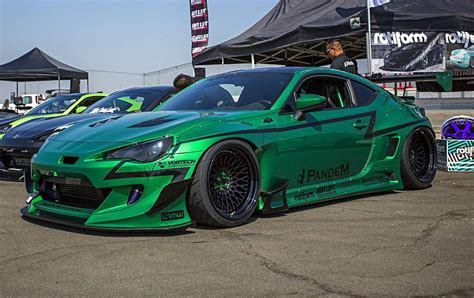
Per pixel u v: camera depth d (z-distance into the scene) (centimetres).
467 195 463
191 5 1282
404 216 379
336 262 271
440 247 299
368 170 446
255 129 357
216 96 419
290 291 231
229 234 327
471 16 815
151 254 285
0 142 579
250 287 236
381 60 803
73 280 247
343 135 418
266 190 365
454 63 830
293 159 381
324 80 435
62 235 326
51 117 637
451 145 610
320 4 981
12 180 573
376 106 459
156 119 363
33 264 270
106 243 307
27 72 1588
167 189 317
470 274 253
